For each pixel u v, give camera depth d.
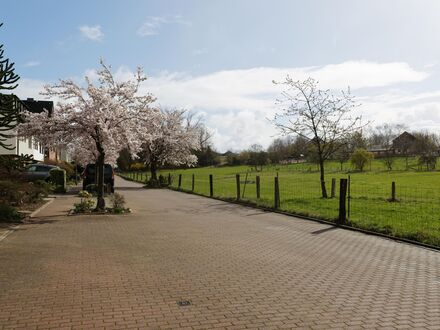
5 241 10.52
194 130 42.97
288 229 12.77
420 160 60.59
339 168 70.88
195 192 28.44
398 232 11.53
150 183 37.47
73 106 16.66
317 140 22.73
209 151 90.19
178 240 10.86
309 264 8.36
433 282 7.10
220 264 8.31
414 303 5.99
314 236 11.60
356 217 14.73
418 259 8.84
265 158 83.31
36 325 5.16
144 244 10.29
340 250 9.74
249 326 5.14
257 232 12.20
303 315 5.51
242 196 23.09
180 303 5.98
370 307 5.82
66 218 14.87
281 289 6.67
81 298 6.20
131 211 17.06
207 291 6.55
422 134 76.19
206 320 5.34
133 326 5.14
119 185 41.47
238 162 90.31
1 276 7.34
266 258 8.87
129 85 17.86
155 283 6.98
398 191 26.95
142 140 18.61
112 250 9.56
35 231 12.09
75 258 8.73
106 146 17.05
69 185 37.84
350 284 6.96
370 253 9.42
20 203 17.98
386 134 103.81
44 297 6.23
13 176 14.26
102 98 16.80
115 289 6.64
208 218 15.23
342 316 5.47
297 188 31.58
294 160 84.50
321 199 21.39
